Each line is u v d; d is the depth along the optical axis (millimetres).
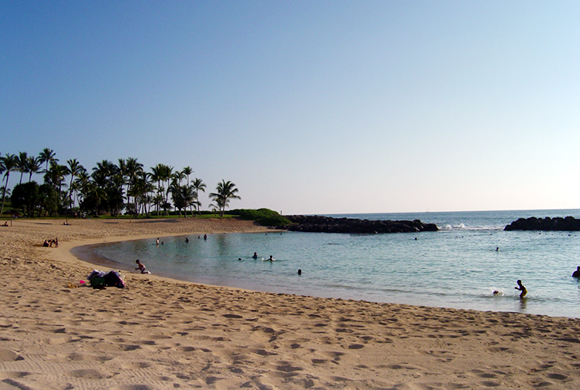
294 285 19031
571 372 5336
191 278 20797
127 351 4824
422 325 9031
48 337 5215
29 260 20328
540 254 34000
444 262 28922
